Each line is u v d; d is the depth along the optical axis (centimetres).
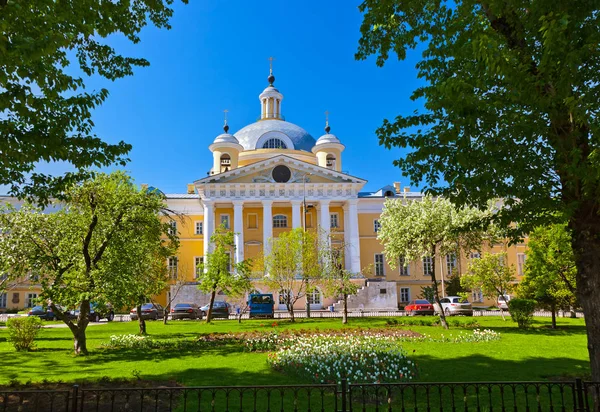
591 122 692
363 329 2248
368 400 903
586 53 669
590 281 795
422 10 1073
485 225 963
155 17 1103
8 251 1466
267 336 1903
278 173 4972
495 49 702
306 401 903
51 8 734
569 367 1270
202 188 4862
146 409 830
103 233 1568
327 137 5822
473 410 839
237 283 3275
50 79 718
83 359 1445
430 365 1295
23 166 934
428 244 2436
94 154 883
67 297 1430
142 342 1770
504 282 2752
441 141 836
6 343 1908
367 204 5472
